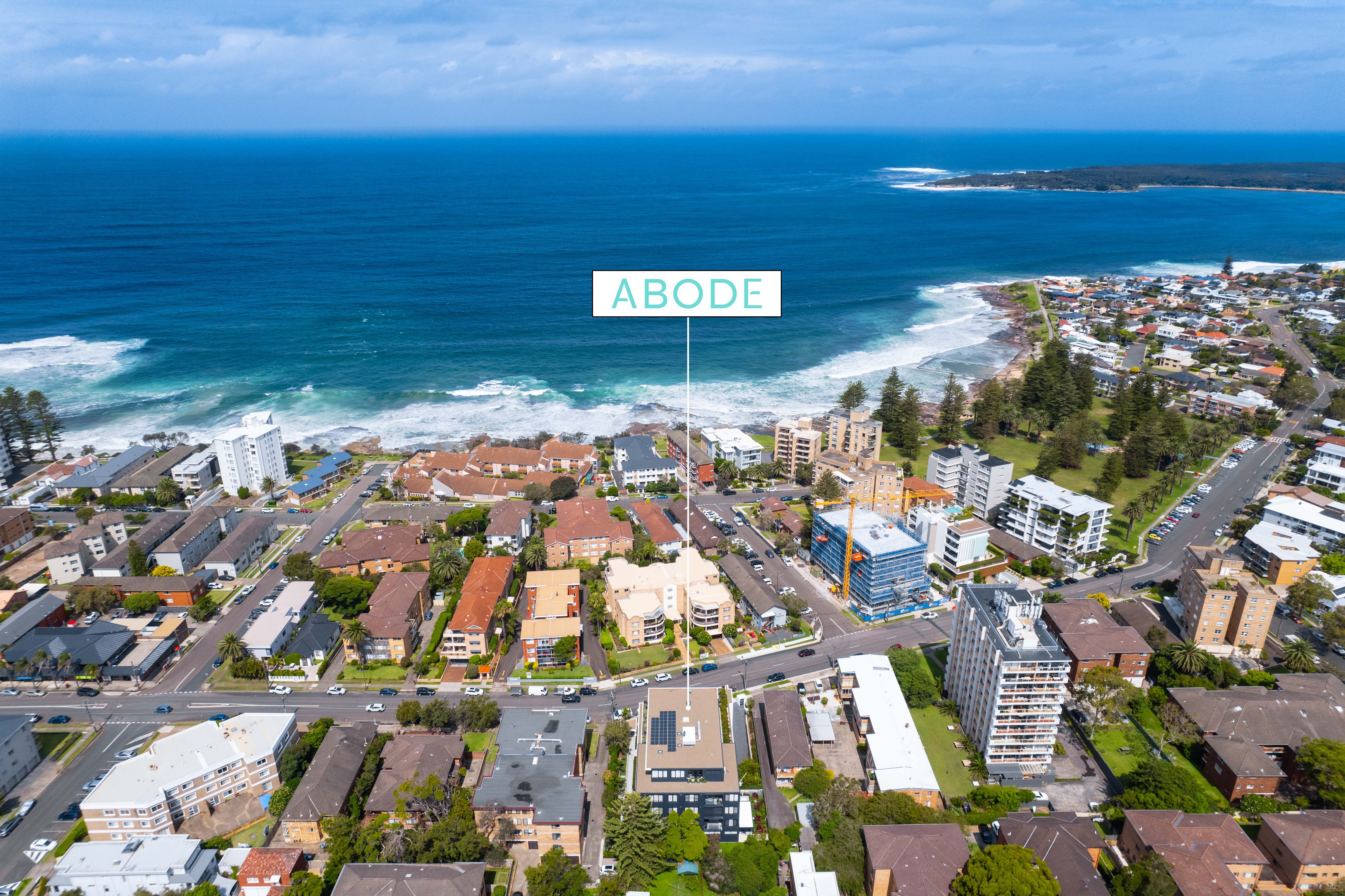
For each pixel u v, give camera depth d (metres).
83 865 116.62
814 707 158.75
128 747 150.88
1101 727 154.50
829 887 115.81
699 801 128.88
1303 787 138.75
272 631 178.38
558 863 119.00
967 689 155.00
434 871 112.88
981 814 131.00
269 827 130.88
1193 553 192.38
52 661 166.75
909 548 192.25
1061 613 173.00
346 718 158.75
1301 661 166.12
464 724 154.88
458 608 182.12
